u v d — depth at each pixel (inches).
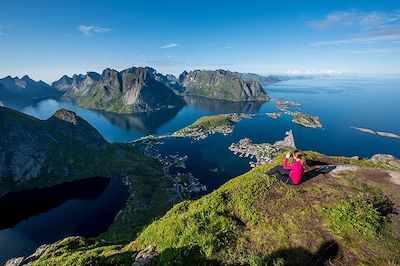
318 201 697.6
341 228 600.1
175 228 706.8
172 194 6584.6
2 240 4879.4
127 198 6727.4
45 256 1091.9
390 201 684.7
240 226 670.5
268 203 721.6
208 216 713.0
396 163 1070.4
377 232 583.8
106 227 5305.1
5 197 7126.0
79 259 810.8
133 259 700.7
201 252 609.3
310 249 566.9
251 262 549.6
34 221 5590.6
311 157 1009.5
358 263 522.0
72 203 6515.8
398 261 511.5
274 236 616.1
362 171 836.0
